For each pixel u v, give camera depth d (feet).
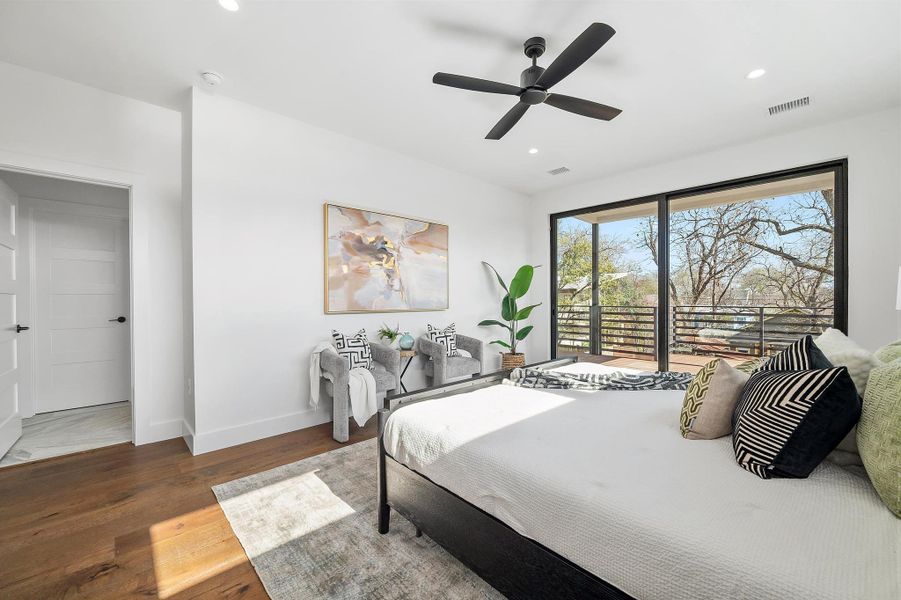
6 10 6.19
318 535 5.73
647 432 4.84
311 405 10.21
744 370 5.79
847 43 6.91
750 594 2.39
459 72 7.98
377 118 10.10
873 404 3.26
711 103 9.11
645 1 5.98
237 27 6.68
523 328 15.47
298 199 10.28
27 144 7.84
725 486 3.43
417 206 13.10
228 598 4.58
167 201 9.54
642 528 2.95
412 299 12.92
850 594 2.17
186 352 9.26
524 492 3.80
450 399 6.36
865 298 9.59
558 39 6.93
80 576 4.92
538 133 10.90
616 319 14.79
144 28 6.69
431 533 4.91
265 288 9.71
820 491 3.27
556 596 3.49
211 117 8.84
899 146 9.18
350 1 6.08
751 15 6.24
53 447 8.98
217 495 6.86
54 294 11.53
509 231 16.53
